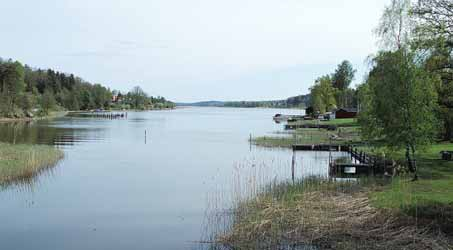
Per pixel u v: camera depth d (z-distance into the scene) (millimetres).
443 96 26156
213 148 45688
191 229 16172
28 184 24938
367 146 36750
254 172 27359
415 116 21469
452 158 27906
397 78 21984
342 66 127750
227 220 17031
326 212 16172
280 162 34000
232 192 22203
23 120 95688
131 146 47156
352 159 34938
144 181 26219
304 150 41188
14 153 31234
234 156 38750
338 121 83312
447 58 24844
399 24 25188
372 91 25531
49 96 116562
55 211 19000
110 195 22266
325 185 21688
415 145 21953
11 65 103000
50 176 27484
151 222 17266
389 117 22344
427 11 24281
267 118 142250
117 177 27531
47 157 32562
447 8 23922
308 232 14297
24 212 18828
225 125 92812
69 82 163375
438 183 20484
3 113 95688
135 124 91938
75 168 30891
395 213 15211
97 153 40219
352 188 20719
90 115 130375
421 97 21438
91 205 20109
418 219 14531
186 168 31562
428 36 23672
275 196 19547
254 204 17891
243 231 14742
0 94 96562
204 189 23656
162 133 67125
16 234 15812
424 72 22031
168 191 23172
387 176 23844
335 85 127312
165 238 15195
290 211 16469
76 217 18062
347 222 14906
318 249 12984
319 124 76812
